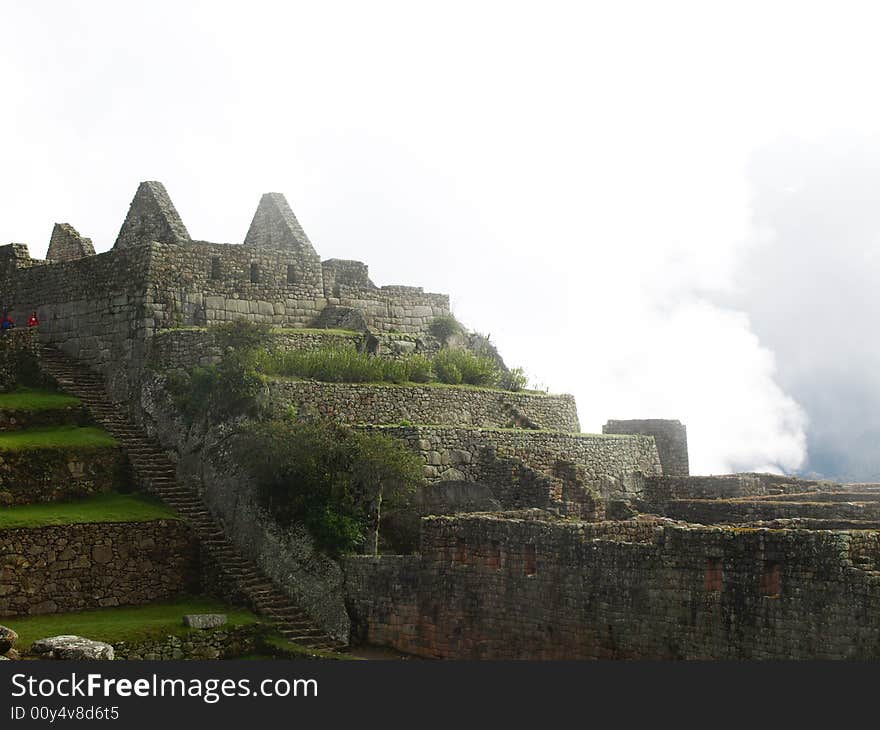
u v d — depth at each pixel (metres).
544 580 34.28
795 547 28.17
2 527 39.25
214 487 44.91
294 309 56.69
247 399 45.50
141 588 41.72
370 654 38.34
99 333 53.59
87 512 42.31
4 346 52.03
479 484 45.53
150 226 55.25
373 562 39.56
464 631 36.47
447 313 62.69
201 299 53.12
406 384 50.41
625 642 31.78
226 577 42.00
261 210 61.44
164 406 48.41
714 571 29.97
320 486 41.75
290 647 37.94
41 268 57.56
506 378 58.28
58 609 39.69
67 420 49.56
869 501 41.50
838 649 27.00
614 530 34.25
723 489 47.47
